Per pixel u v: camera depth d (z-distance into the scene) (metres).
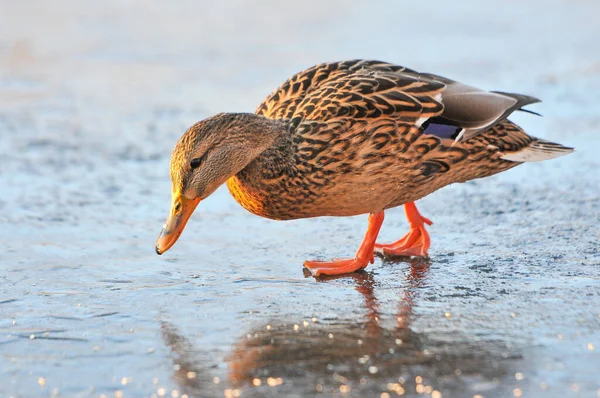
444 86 11.01
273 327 8.73
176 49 21.91
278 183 10.49
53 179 13.98
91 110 17.73
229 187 10.84
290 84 11.43
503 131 11.01
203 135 10.09
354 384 7.44
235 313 9.12
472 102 10.82
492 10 26.06
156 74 20.09
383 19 24.88
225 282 10.12
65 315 9.05
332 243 11.66
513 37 23.38
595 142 15.92
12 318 8.96
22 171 14.29
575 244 11.23
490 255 10.94
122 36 22.73
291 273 10.49
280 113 11.05
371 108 10.57
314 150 10.41
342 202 10.67
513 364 7.76
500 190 13.70
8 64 20.48
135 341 8.39
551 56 21.77
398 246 11.36
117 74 20.12
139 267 10.62
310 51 21.64
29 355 8.08
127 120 17.17
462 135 10.66
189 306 9.33
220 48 21.97
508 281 9.98
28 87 19.06
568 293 9.52
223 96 18.55
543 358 7.86
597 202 12.98
